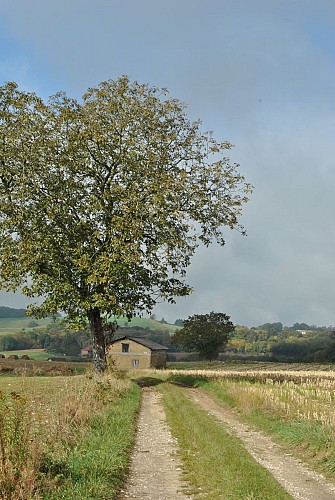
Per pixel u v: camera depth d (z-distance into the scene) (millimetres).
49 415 16250
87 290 33469
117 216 31703
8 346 126562
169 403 26906
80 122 33219
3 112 32688
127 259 30359
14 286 33156
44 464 10508
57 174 33062
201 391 35531
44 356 116562
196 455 14828
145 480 12070
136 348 91562
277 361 127500
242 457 14234
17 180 32062
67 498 9352
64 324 34219
